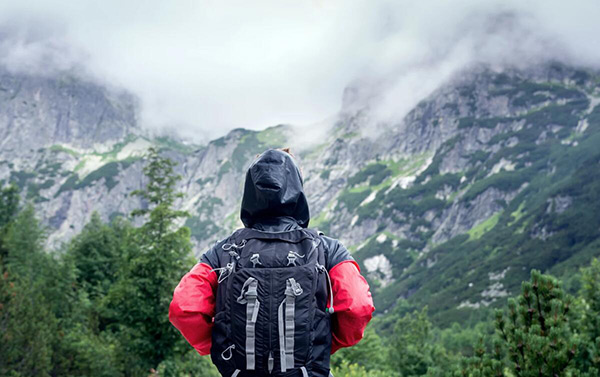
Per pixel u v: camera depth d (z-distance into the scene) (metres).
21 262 50.44
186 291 2.48
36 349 22.84
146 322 26.66
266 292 2.37
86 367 30.34
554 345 6.00
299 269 2.41
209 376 25.12
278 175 2.71
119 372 28.67
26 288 27.27
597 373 6.11
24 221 56.34
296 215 2.78
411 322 32.44
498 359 6.62
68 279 44.84
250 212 2.76
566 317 6.64
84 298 44.06
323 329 2.39
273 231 2.66
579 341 6.12
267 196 2.67
